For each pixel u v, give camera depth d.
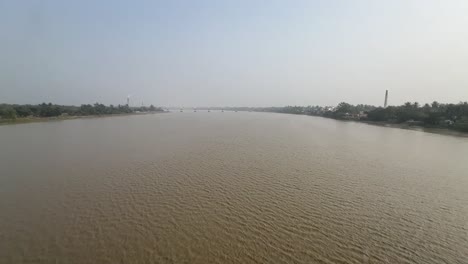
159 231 14.68
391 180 24.91
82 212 16.83
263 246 13.45
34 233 14.26
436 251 13.38
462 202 19.69
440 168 29.91
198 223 15.64
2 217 16.02
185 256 12.55
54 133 56.00
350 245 13.73
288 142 48.53
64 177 24.06
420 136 62.09
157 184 22.39
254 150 39.59
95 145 41.50
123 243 13.48
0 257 12.19
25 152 35.19
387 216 17.14
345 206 18.55
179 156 34.16
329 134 62.91
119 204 18.14
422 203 19.41
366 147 43.91
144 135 55.84
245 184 22.84
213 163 30.48
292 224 15.75
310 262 12.30
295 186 22.56
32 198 19.02
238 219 16.22
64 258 12.23
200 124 95.81
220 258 12.45
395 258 12.72
